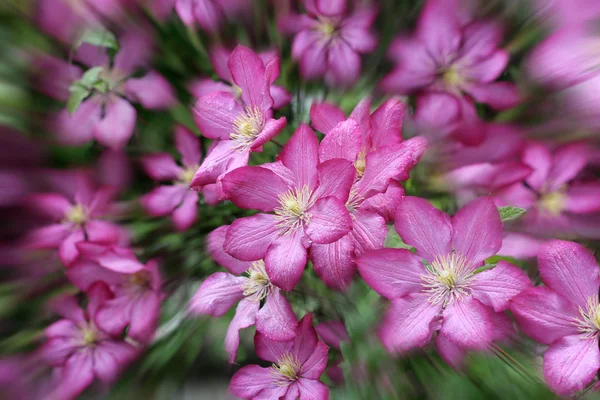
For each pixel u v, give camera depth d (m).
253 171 0.69
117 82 0.85
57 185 0.85
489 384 0.65
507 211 0.71
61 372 0.80
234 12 0.84
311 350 0.74
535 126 0.75
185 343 0.79
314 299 0.74
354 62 0.83
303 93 0.84
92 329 0.81
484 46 0.78
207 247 0.81
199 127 0.76
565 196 0.73
